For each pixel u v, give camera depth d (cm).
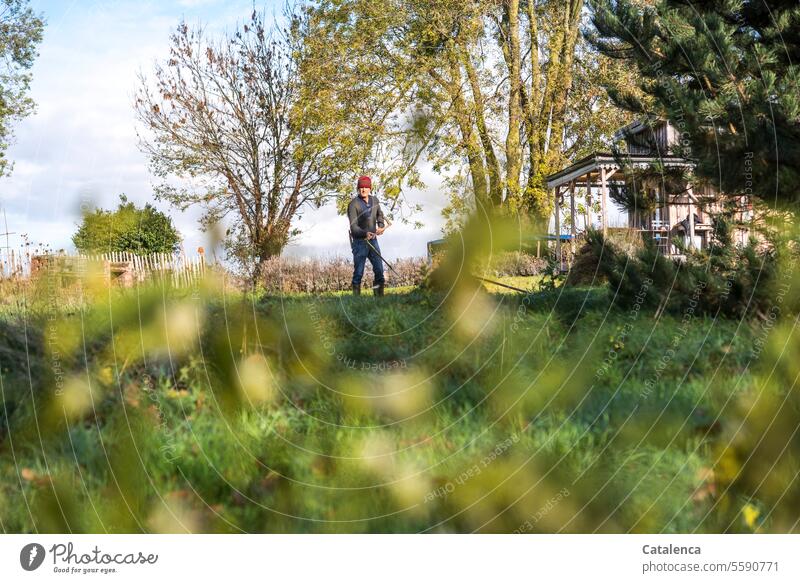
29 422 217
